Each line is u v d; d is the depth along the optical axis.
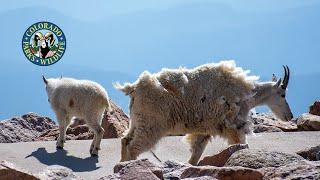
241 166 14.81
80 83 30.30
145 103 24.70
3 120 41.28
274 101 30.62
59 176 15.27
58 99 30.45
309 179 12.07
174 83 25.02
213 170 13.83
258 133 35.03
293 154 15.24
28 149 29.91
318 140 32.66
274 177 12.88
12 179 14.62
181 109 25.06
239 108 25.94
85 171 25.58
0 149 29.53
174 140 32.94
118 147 30.94
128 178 13.48
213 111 25.42
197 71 25.72
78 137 35.81
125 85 25.22
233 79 25.97
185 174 14.34
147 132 24.70
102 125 36.88
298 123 38.72
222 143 32.06
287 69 30.80
